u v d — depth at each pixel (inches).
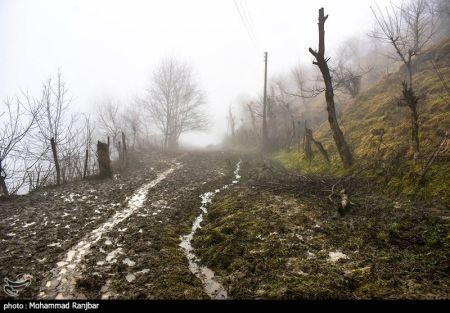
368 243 281.6
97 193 541.6
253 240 300.7
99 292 217.0
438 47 833.5
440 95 599.2
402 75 848.3
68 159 737.6
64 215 406.9
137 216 400.2
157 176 726.5
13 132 581.6
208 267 269.0
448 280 212.1
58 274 241.9
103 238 319.6
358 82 950.4
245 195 486.6
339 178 533.0
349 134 718.5
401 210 347.9
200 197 522.0
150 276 238.7
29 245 301.9
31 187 613.9
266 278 233.0
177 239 330.6
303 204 409.7
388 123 622.2
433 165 402.9
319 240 294.5
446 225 288.4
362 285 215.8
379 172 469.7
